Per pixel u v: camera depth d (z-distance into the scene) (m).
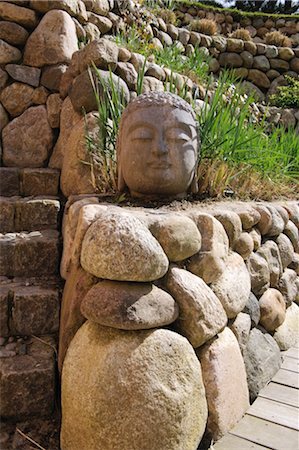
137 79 2.47
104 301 1.15
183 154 1.68
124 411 1.08
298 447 1.25
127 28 3.81
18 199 2.26
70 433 1.16
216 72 5.88
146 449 1.08
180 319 1.29
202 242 1.47
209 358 1.33
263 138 3.10
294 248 2.34
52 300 1.63
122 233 1.18
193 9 6.64
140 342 1.14
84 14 3.21
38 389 1.40
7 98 2.79
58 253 1.90
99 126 2.26
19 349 1.53
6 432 1.35
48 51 2.79
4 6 2.78
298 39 7.08
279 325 1.97
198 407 1.21
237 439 1.29
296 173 3.03
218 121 2.26
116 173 2.00
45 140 2.78
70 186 2.32
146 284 1.23
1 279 1.82
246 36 6.35
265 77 6.16
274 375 1.72
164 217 1.37
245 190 2.36
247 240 1.75
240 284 1.58
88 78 2.41
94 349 1.16
